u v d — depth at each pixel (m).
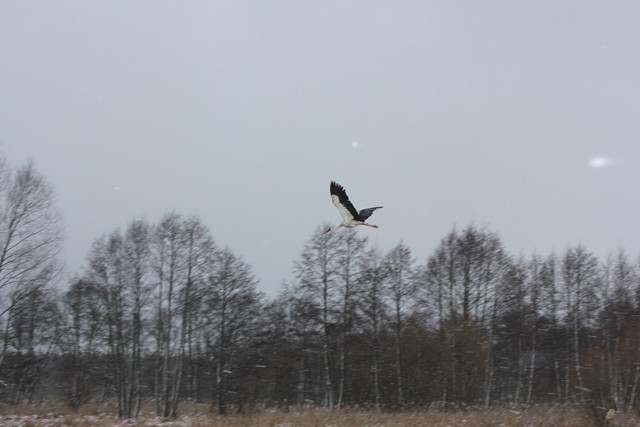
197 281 41.97
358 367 46.88
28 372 46.75
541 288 52.78
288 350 47.25
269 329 46.94
